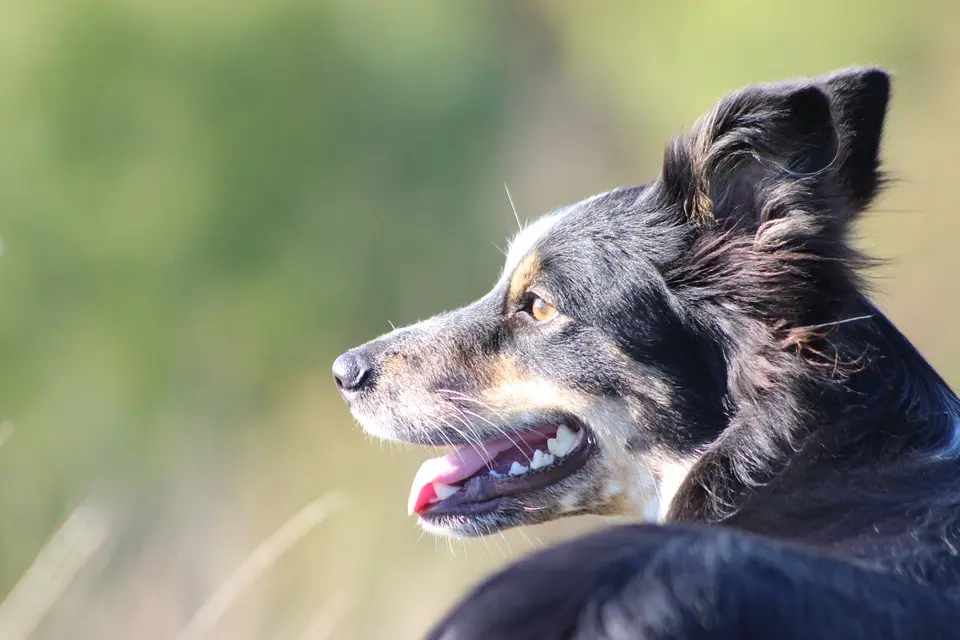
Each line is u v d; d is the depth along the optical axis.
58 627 11.06
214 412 20.61
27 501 17.80
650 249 5.13
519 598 2.91
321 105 22.98
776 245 4.67
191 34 21.98
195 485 18.97
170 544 16.28
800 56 25.05
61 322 20.47
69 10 21.25
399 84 23.73
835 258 4.57
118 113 21.42
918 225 21.41
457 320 5.76
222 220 21.69
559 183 25.75
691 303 4.97
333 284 22.25
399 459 15.20
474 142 24.67
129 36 21.48
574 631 2.83
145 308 20.81
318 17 22.95
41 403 19.94
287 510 16.77
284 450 18.81
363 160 23.39
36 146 20.97
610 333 5.22
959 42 24.53
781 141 4.67
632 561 2.90
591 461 5.37
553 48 27.44
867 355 4.54
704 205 4.98
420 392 5.66
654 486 5.21
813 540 4.05
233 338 21.31
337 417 19.36
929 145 23.50
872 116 4.79
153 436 20.03
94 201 20.98
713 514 4.60
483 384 5.59
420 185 23.77
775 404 4.56
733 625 2.80
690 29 26.17
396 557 12.35
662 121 26.30
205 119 22.03
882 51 24.59
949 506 3.88
